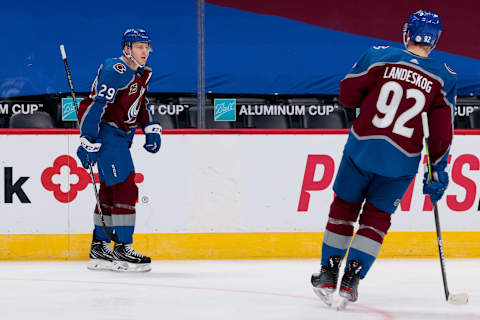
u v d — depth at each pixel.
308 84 22.81
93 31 22.42
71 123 22.47
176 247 20.66
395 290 14.88
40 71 22.34
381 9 22.67
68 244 20.56
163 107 22.62
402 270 18.17
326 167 20.89
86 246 20.59
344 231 12.94
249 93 22.73
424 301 13.48
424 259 20.59
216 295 14.02
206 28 22.55
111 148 18.02
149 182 20.62
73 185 20.55
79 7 22.34
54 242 20.55
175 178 20.66
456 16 22.78
